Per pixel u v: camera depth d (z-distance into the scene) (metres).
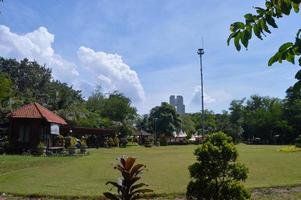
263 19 2.73
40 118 33.00
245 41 2.76
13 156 26.69
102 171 17.47
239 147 50.69
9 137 33.06
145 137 79.12
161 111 92.81
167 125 91.38
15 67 72.00
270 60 2.66
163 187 12.60
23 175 15.97
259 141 81.12
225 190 8.09
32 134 32.97
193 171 8.38
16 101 48.09
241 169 8.30
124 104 82.06
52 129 34.91
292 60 2.62
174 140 85.62
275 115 82.69
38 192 11.68
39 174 16.36
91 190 12.09
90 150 40.84
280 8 2.67
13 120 33.16
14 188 12.46
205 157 8.28
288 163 21.14
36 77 72.44
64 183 13.65
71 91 74.62
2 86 41.62
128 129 71.12
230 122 99.56
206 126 99.25
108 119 71.19
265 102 98.50
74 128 49.50
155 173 16.66
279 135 78.12
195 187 8.33
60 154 31.44
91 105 81.81
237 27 2.75
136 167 7.09
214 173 8.21
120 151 38.84
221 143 8.41
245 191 8.17
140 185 7.12
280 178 14.99
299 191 12.12
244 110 99.19
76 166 19.88
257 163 21.20
